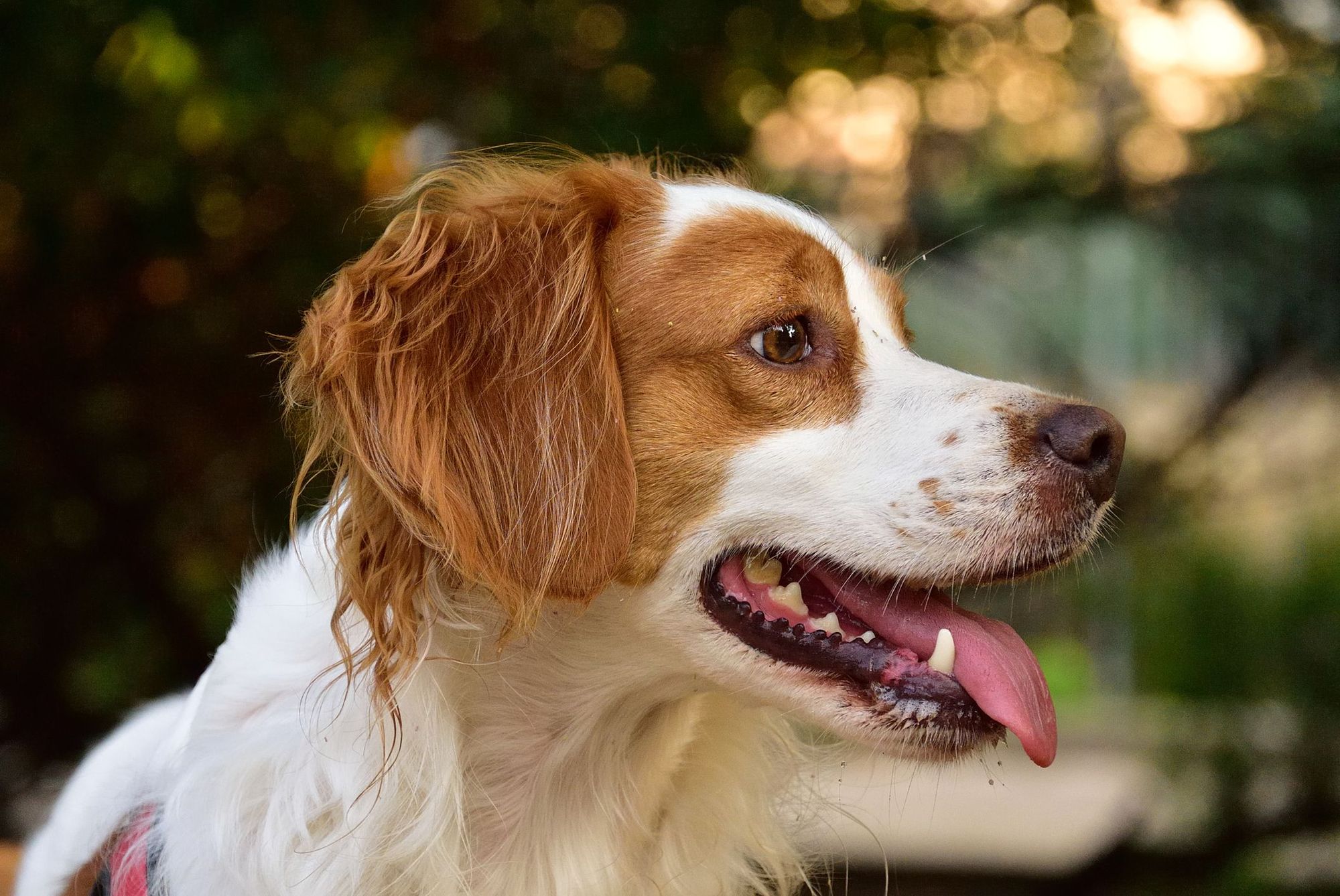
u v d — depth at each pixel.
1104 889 7.77
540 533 2.45
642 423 2.60
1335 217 6.62
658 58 5.50
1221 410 7.25
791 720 3.06
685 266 2.66
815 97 6.12
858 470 2.61
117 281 5.67
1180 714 7.93
